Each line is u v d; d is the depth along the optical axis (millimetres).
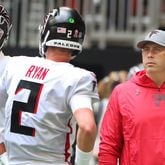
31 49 33469
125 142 14078
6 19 14352
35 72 13570
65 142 13477
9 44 35812
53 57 13750
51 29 13727
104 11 37656
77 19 13789
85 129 12500
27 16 36906
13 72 13789
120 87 14375
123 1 37562
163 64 14039
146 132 13852
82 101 12977
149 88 14148
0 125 14055
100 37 37750
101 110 22844
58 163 13430
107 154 14180
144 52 14219
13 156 13562
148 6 37406
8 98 13680
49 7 37094
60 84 13273
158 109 13922
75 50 13859
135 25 37656
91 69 33875
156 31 14086
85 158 12953
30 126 13344
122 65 33531
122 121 14172
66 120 13367
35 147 13344
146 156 13812
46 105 13273
